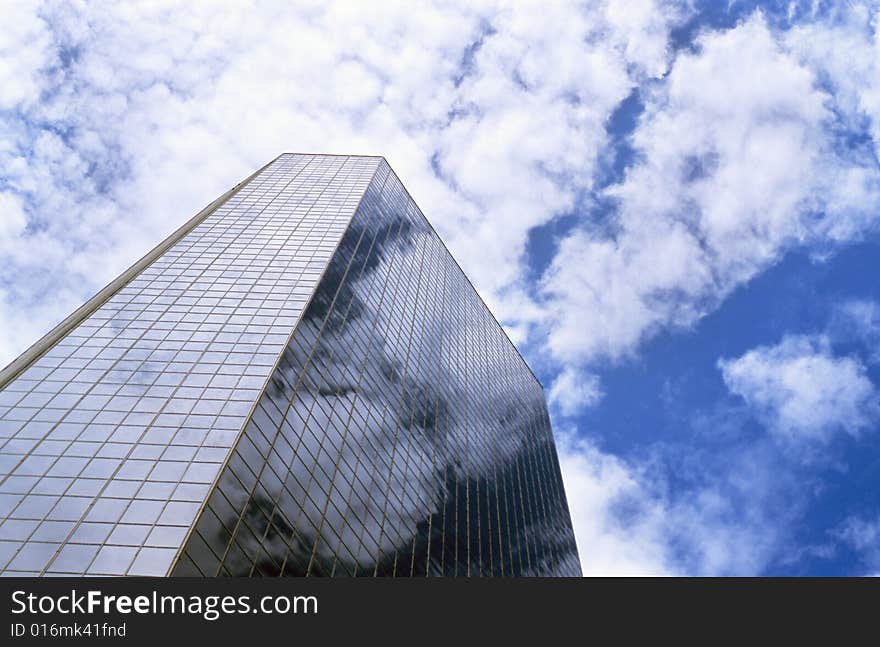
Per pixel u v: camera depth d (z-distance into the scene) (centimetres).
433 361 10050
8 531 3581
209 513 3884
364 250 9312
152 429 4522
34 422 4503
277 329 6106
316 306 6856
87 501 3831
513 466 11612
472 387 11425
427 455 8019
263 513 4362
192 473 4144
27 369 5141
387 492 6456
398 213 11981
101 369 5209
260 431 4788
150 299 6538
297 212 9612
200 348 5656
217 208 9594
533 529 10800
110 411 4688
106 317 6097
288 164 12412
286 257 7900
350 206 9975
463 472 8994
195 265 7450
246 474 4384
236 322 6172
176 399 4900
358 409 6669
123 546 3559
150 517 3762
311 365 6116
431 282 12075
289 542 4484
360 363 7331
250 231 8731
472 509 8650
